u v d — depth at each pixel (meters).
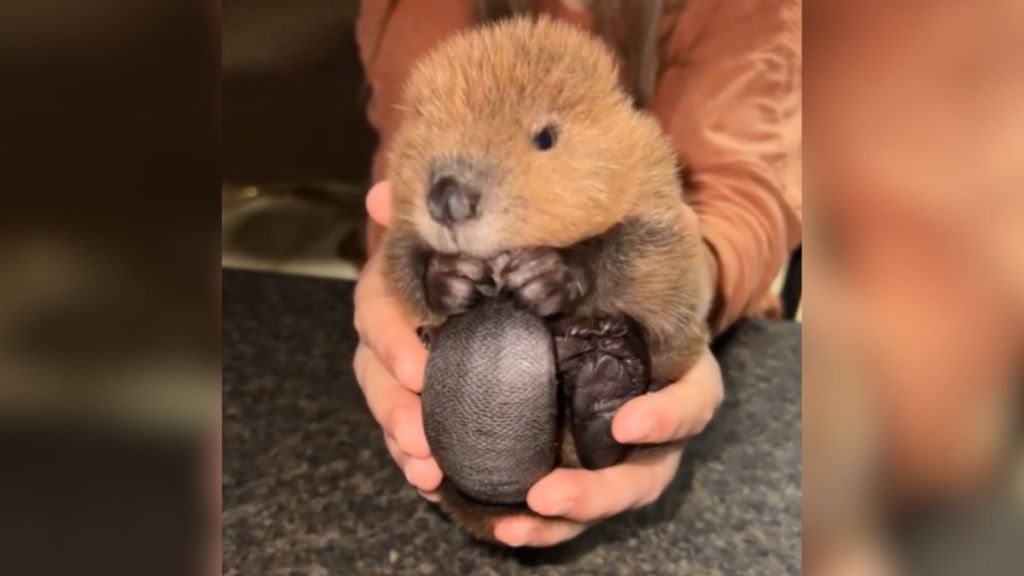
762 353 0.68
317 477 0.56
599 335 0.38
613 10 0.62
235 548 0.50
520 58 0.36
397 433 0.42
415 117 0.38
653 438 0.38
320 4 0.88
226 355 0.68
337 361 0.67
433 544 0.50
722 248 0.58
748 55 0.63
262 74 0.87
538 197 0.34
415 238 0.40
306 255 0.82
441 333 0.37
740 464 0.56
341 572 0.48
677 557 0.50
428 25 0.69
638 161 0.37
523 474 0.36
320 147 0.87
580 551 0.50
